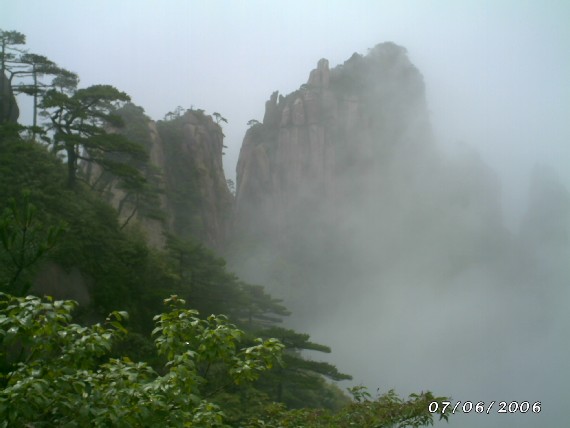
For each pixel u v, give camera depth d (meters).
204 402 8.62
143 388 7.82
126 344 31.62
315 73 161.75
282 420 12.77
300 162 145.38
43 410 7.57
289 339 42.28
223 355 8.92
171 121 121.88
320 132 149.38
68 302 7.90
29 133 53.81
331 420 12.34
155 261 46.00
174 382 8.12
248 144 154.75
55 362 7.73
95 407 7.45
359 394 13.18
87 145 47.44
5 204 34.75
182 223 105.06
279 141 149.00
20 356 8.23
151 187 60.41
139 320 39.91
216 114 130.88
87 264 37.78
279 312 58.28
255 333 41.72
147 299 41.25
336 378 42.12
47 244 14.80
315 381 41.97
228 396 28.92
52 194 40.31
